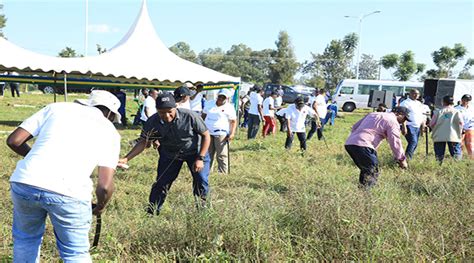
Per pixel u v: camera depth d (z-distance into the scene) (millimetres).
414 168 9211
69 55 55625
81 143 3336
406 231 4320
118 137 3539
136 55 15898
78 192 3252
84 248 3402
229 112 8492
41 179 3166
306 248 4371
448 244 4402
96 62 15031
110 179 3420
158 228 4656
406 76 58906
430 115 13555
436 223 4691
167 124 5395
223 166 8609
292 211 4824
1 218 5199
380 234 4301
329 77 74500
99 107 3686
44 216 3441
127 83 16078
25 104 25719
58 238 3389
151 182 7805
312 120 14992
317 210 4684
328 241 4426
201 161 5547
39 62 14070
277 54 89625
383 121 6992
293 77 87750
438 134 10242
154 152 10891
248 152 11688
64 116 3404
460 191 6055
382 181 7148
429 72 61312
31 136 3410
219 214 4535
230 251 4340
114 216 5406
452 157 9977
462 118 10148
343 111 36469
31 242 3473
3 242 4504
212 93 15438
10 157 9570
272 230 4500
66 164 3244
